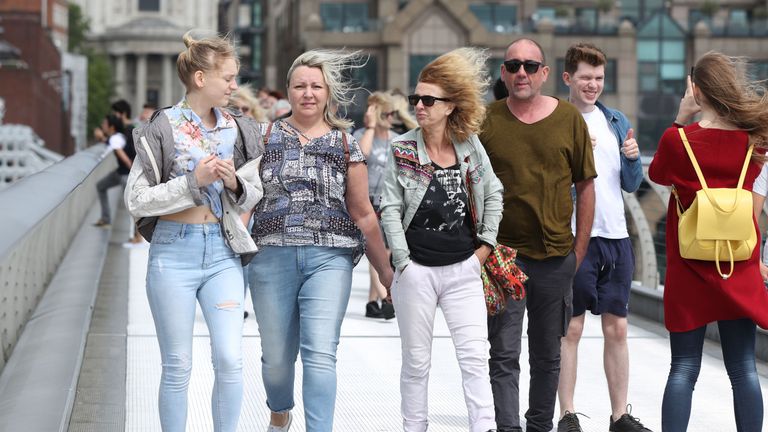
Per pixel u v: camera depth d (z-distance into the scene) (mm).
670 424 16797
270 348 16984
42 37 185875
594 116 20250
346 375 24656
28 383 18828
